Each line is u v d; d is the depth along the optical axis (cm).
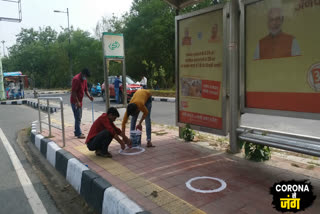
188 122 552
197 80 519
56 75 5625
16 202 376
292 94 363
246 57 418
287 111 370
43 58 5438
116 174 394
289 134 367
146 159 461
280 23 368
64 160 467
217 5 456
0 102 1939
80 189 391
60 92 3675
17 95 2272
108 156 475
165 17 2602
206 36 489
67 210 352
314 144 328
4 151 633
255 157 430
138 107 497
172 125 831
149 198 315
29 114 1282
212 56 482
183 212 283
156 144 557
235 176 373
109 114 484
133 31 2734
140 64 2814
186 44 534
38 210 353
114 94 1744
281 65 372
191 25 518
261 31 393
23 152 623
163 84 2653
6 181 450
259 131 408
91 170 398
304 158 443
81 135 640
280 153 478
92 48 3962
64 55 5009
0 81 2167
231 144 464
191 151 499
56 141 605
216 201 305
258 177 367
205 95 505
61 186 427
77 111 630
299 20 347
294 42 355
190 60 529
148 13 2670
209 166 416
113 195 311
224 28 445
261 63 397
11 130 895
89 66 3969
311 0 333
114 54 870
